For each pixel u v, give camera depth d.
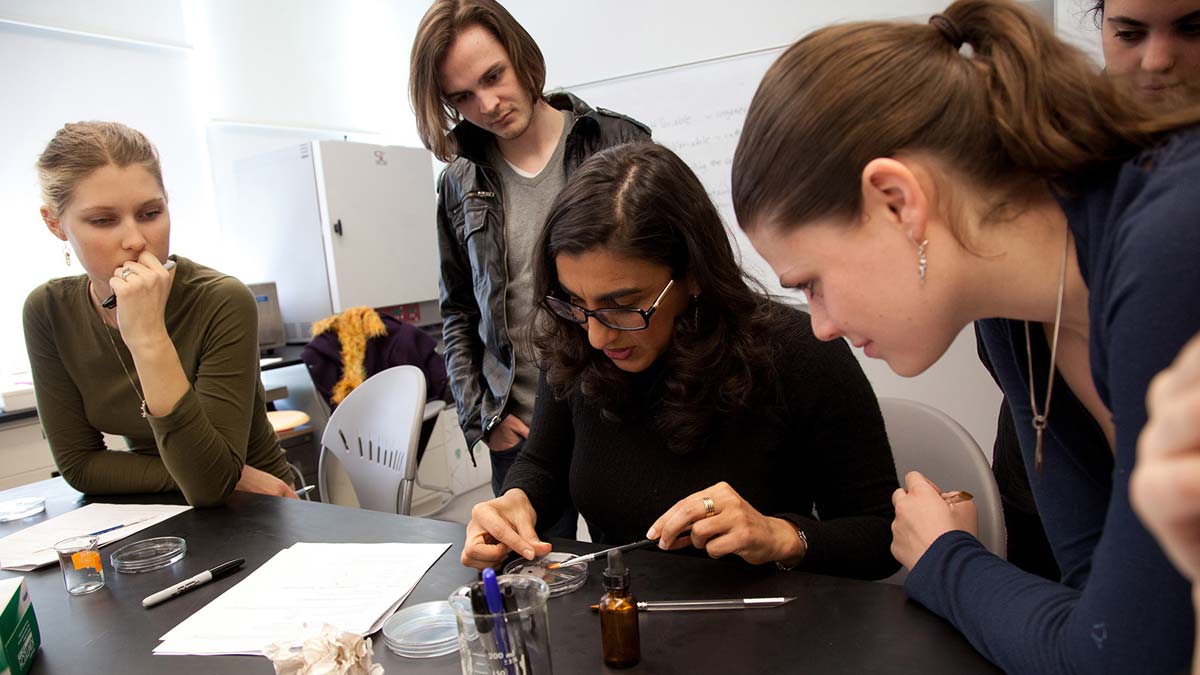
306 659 0.70
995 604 0.67
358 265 3.49
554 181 1.75
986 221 0.54
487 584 0.65
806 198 0.57
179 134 3.48
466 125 1.75
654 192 0.96
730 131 2.85
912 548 0.80
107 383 1.57
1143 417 0.43
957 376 2.53
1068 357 0.64
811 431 1.06
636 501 1.10
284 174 3.45
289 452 3.09
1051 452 0.70
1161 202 0.43
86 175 1.31
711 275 0.99
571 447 1.26
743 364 1.01
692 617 0.80
